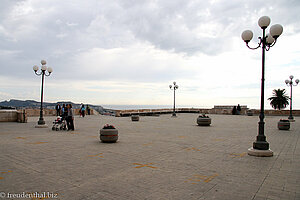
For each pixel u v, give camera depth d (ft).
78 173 20.61
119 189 16.88
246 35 30.76
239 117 111.04
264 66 30.12
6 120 76.07
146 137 44.01
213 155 28.71
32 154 28.12
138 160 25.72
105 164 23.81
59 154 28.30
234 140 40.88
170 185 17.83
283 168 22.95
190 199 15.25
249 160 26.23
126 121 84.53
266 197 15.74
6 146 33.24
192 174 20.72
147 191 16.55
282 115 128.26
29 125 65.10
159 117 111.34
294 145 36.40
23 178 19.08
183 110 169.17
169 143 37.27
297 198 15.60
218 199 15.31
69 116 53.47
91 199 15.06
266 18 29.50
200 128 61.31
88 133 48.98
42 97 60.80
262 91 29.89
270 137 45.44
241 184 18.22
